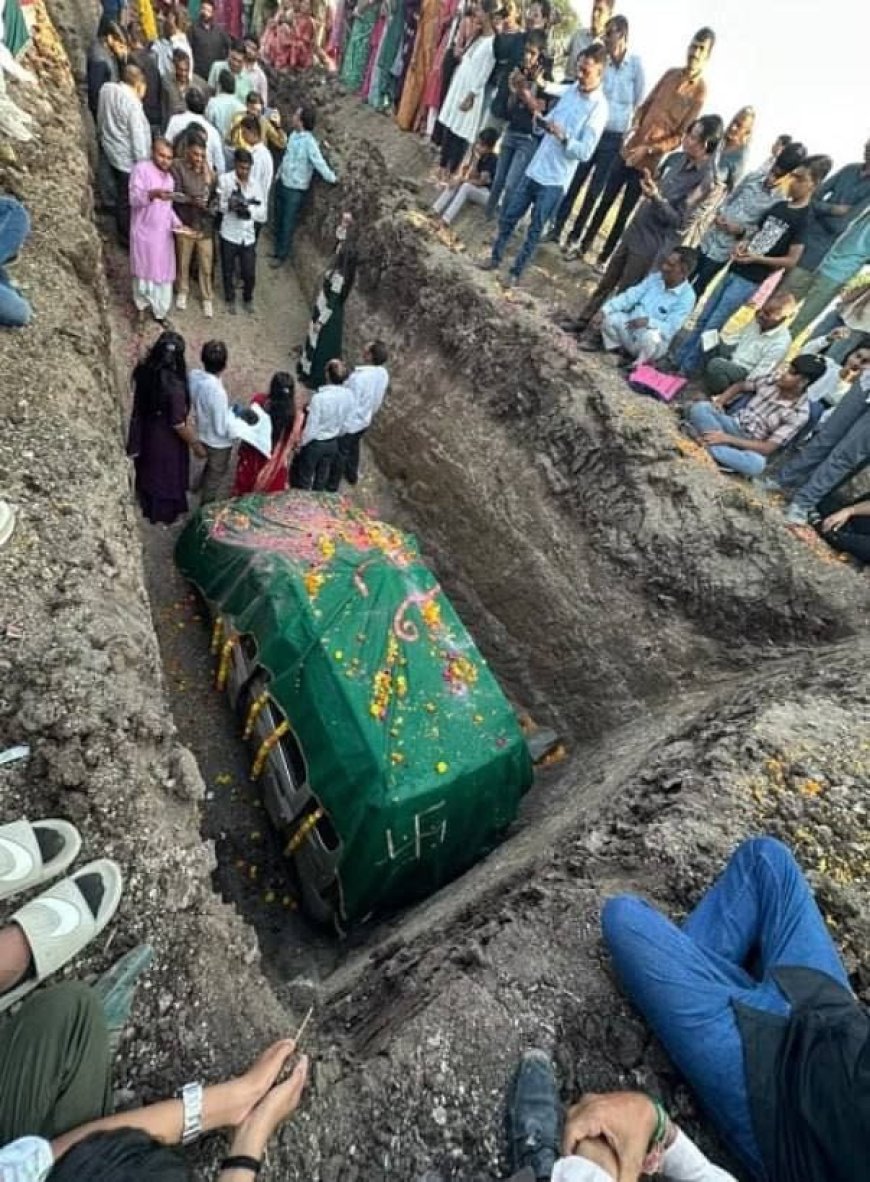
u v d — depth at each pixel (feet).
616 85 26.23
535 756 21.88
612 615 21.75
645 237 23.82
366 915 16.98
